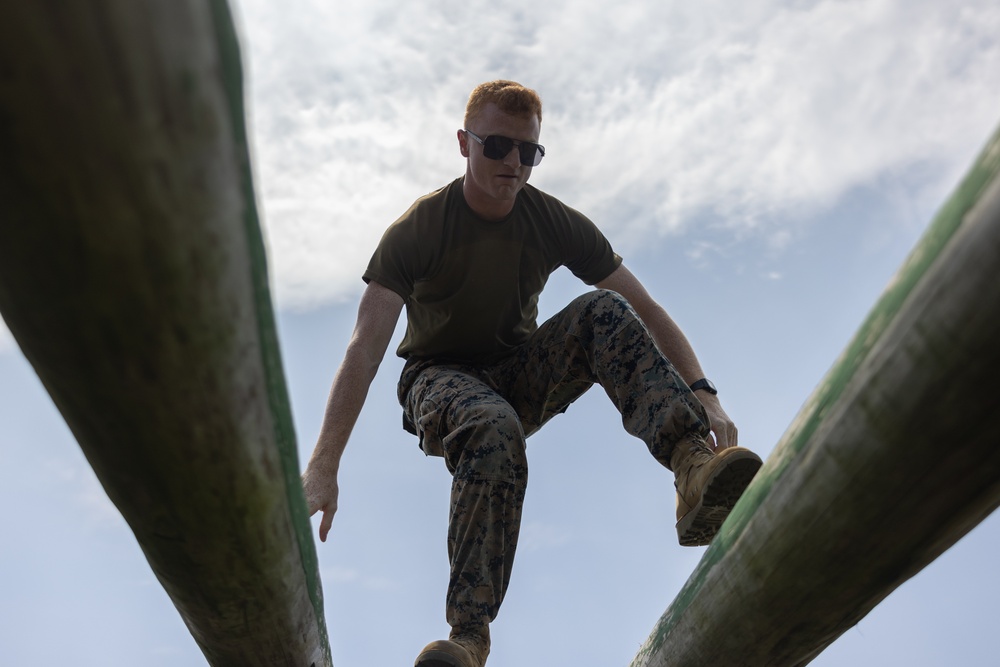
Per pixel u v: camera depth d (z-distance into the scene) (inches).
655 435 99.3
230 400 30.4
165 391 28.6
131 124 20.9
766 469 44.3
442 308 122.9
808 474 39.2
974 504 36.2
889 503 36.8
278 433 35.0
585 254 127.1
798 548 42.7
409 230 120.5
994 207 27.9
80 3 19.2
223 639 51.9
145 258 23.6
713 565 52.1
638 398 102.0
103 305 24.8
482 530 96.9
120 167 21.5
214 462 33.4
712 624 54.8
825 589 44.6
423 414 110.5
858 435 35.4
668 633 63.7
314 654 59.9
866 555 40.8
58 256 23.2
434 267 121.3
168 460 32.6
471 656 90.4
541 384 117.3
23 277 23.9
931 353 30.9
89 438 31.5
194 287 25.2
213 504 36.2
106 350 26.5
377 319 115.0
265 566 43.8
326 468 101.6
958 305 29.5
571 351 112.6
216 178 23.5
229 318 27.1
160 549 40.2
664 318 125.1
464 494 97.9
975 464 33.8
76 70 19.8
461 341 123.6
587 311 110.6
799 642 51.4
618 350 105.2
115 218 22.4
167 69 20.9
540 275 125.9
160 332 26.0
